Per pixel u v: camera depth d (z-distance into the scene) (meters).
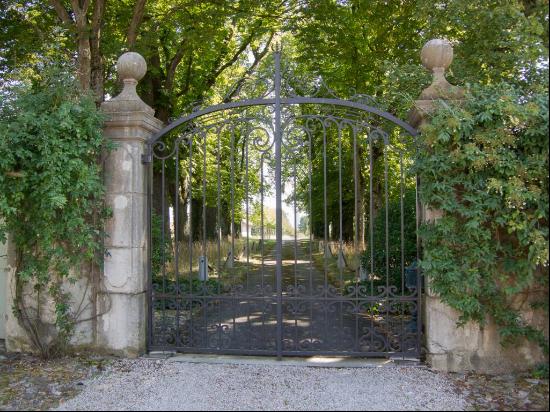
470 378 4.77
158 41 10.91
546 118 4.57
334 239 20.27
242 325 7.52
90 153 5.41
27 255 5.51
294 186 5.53
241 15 10.12
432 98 5.19
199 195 17.31
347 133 11.15
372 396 4.33
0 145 4.91
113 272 5.53
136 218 5.56
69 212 5.22
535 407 4.02
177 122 5.71
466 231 4.75
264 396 4.36
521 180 4.63
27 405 4.18
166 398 4.32
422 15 7.54
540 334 4.71
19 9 9.70
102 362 5.31
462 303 4.68
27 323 5.60
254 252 20.64
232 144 5.65
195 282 8.89
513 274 4.88
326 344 5.52
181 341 5.91
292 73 5.83
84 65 7.98
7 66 9.62
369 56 10.73
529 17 5.29
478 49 6.77
